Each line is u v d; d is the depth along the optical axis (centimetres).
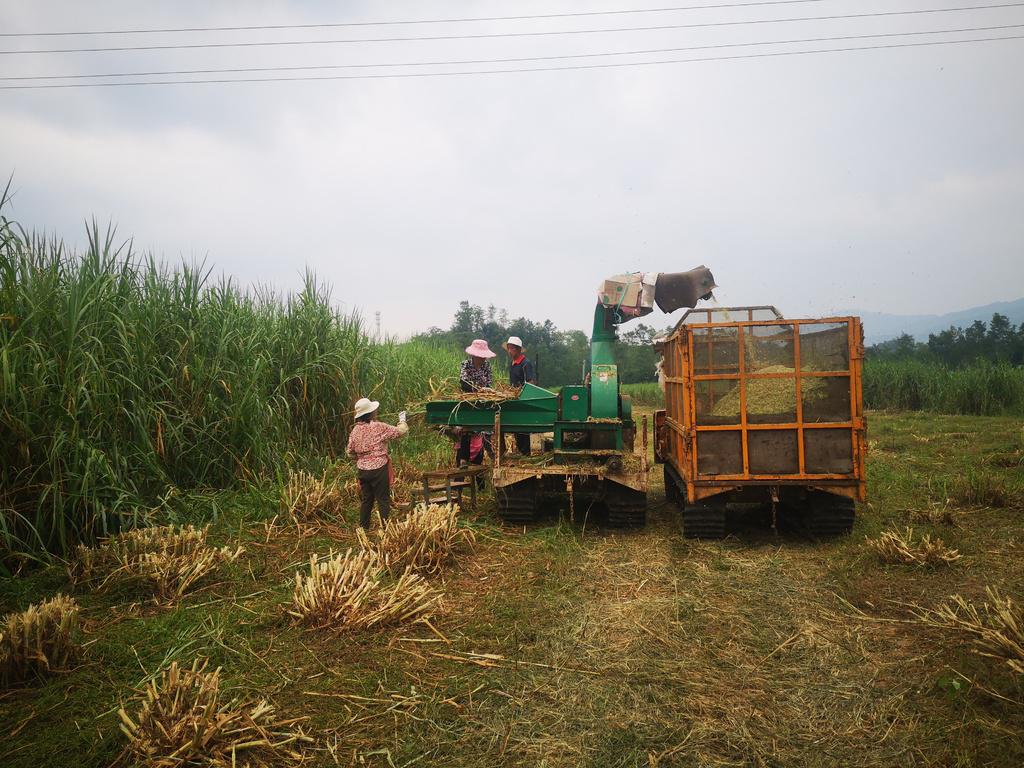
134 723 308
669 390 840
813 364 625
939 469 985
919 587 502
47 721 334
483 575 553
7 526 528
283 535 644
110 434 618
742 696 351
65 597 455
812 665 383
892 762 289
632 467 700
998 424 1534
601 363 801
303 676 378
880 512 734
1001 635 377
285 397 897
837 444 621
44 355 578
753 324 627
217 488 738
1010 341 3816
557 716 334
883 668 375
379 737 318
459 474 740
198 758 296
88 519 579
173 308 766
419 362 1427
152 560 509
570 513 736
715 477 634
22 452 541
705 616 459
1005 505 739
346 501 759
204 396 735
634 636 428
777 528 696
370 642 421
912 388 2145
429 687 365
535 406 752
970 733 305
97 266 678
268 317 949
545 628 443
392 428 665
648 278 774
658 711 337
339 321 1050
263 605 481
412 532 570
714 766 291
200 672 367
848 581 517
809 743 307
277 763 298
